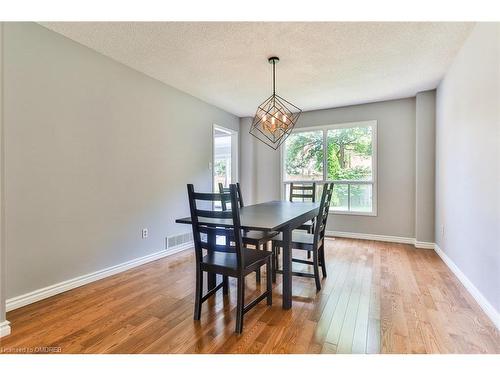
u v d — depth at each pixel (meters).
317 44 2.51
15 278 2.10
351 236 4.64
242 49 2.62
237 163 5.51
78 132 2.54
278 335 1.74
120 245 2.97
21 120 2.12
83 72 2.57
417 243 3.99
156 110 3.44
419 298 2.26
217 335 1.74
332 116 4.79
